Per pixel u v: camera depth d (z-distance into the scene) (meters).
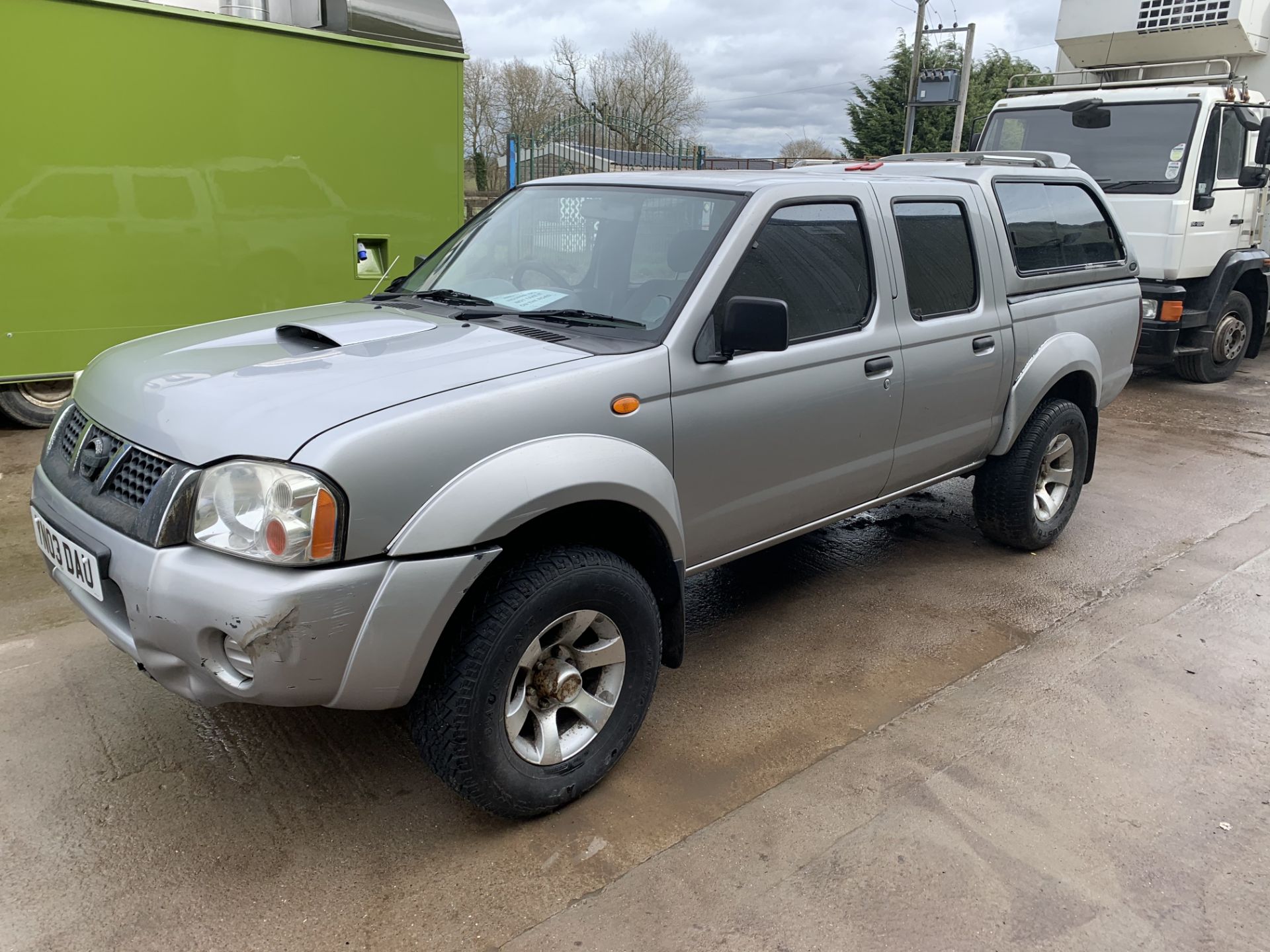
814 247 3.59
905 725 3.46
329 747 3.25
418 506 2.42
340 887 2.60
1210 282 9.16
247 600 2.26
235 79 6.63
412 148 7.70
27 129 5.87
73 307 6.26
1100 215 5.37
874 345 3.76
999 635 4.20
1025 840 2.84
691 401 3.09
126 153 6.27
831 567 4.98
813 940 2.44
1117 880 2.68
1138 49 9.73
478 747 2.62
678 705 3.59
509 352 2.91
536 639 2.71
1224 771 3.21
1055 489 5.17
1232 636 4.19
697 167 15.05
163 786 3.00
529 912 2.53
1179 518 5.77
